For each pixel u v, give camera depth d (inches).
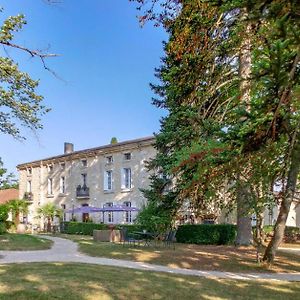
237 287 410.3
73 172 1716.3
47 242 893.2
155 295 357.7
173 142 684.7
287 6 161.2
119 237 973.2
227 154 227.0
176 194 578.2
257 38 258.7
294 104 191.3
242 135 197.9
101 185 1560.0
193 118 613.3
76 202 1679.4
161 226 616.4
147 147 1389.0
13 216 1852.9
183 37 544.7
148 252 669.9
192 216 689.6
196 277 461.4
